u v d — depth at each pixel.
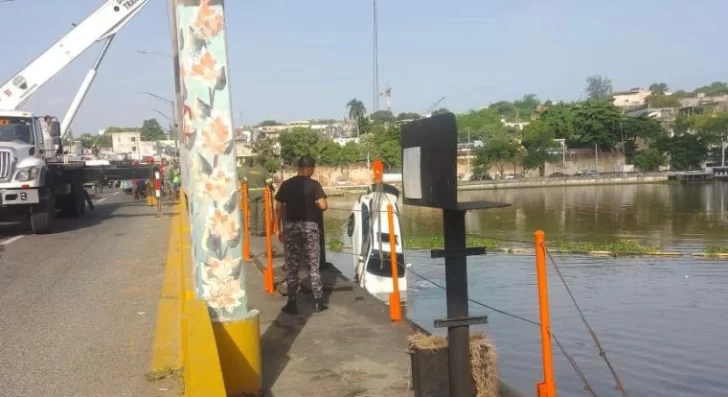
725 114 101.00
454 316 4.62
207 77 4.87
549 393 4.67
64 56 20.64
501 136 100.75
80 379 5.54
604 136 101.44
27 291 9.21
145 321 7.45
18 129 17.09
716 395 8.80
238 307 4.93
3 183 15.60
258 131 113.69
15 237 15.98
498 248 23.77
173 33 6.98
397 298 7.65
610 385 9.08
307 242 7.94
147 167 26.36
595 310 13.91
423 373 4.76
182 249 9.73
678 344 11.09
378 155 76.19
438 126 4.45
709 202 55.22
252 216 16.30
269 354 6.30
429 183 4.62
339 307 8.22
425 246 23.47
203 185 4.86
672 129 109.00
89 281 9.94
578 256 22.48
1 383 5.46
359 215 12.96
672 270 19.22
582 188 81.94
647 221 40.06
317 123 171.88
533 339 11.33
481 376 4.70
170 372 5.64
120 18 21.03
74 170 20.89
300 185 7.91
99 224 19.45
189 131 4.89
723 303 14.45
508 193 76.56
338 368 5.88
